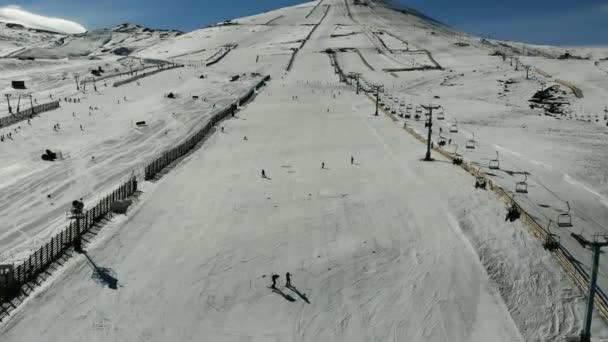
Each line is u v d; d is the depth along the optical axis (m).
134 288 30.75
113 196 44.41
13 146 65.38
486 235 37.06
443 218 40.31
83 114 87.12
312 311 28.81
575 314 27.97
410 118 88.19
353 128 79.56
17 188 48.97
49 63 169.25
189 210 43.47
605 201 45.12
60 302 29.06
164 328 27.20
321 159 60.25
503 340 25.91
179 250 35.78
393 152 63.06
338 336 26.69
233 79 137.25
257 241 37.28
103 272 32.53
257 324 27.73
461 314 28.11
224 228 39.62
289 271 33.03
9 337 25.81
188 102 100.62
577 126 80.25
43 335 26.12
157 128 77.81
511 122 84.50
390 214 41.84
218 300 29.84
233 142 70.25
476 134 74.44
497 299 29.36
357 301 29.67
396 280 31.67
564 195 46.22
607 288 30.41
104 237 37.66
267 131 77.56
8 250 35.38
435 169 54.25
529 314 28.05
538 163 56.78
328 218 41.41
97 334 26.41
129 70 156.12
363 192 47.53
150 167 52.78
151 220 41.22
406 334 26.67
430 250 35.19
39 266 32.41
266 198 46.38
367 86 131.75
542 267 32.88
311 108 100.00
